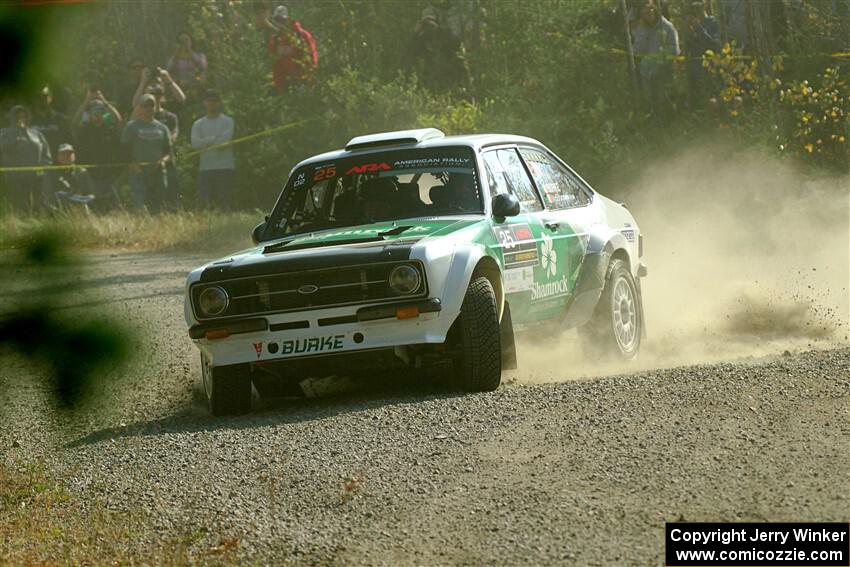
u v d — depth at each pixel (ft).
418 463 64.90
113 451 76.69
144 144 266.98
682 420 68.64
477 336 82.28
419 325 80.84
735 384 76.95
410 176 94.53
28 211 255.09
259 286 82.33
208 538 56.13
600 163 211.00
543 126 224.53
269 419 81.41
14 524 62.23
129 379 105.50
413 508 57.31
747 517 51.16
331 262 81.20
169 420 86.94
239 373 84.79
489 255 86.12
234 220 246.06
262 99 275.59
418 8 282.15
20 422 91.40
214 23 302.45
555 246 96.32
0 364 108.58
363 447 69.36
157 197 269.03
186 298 84.38
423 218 91.50
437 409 77.05
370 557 51.08
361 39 284.61
